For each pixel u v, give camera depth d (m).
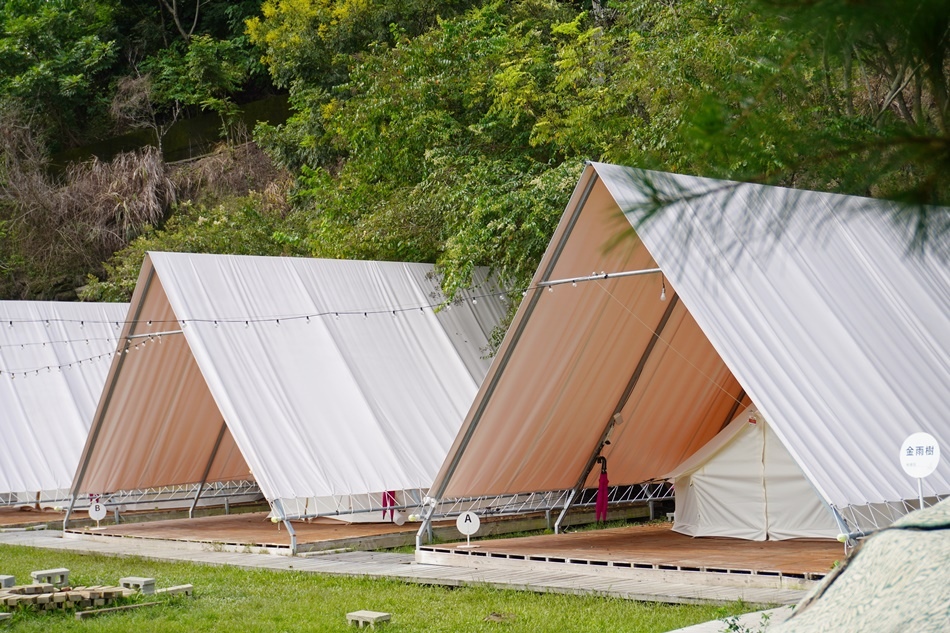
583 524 15.48
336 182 24.70
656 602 8.80
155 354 15.66
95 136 37.66
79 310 21.48
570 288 11.00
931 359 10.70
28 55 36.59
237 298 15.02
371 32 29.08
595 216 10.30
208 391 16.80
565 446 13.27
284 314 15.29
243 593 10.20
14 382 19.59
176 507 19.47
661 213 1.90
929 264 12.41
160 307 15.23
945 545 3.29
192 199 33.81
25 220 33.91
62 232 33.84
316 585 10.51
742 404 14.08
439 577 10.41
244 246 27.14
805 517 11.89
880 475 8.98
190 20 38.81
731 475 12.55
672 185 1.88
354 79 21.92
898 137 1.76
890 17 1.67
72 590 9.77
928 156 1.75
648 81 15.77
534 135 19.19
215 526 16.42
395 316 16.47
